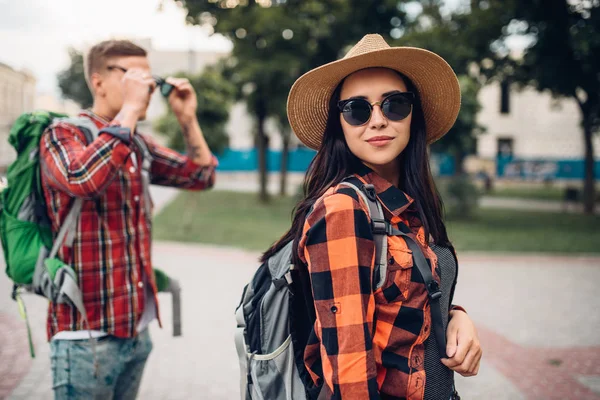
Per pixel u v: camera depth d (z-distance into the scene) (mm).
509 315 5574
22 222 1810
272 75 14477
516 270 8000
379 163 1315
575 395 3672
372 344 1102
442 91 1467
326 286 1120
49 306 1859
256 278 1443
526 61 14070
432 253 1301
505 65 14469
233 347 4547
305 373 1313
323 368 1114
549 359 4344
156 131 11469
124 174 1916
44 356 4219
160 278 2252
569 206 19031
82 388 1812
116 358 1878
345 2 14156
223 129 12812
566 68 13203
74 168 1694
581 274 7770
